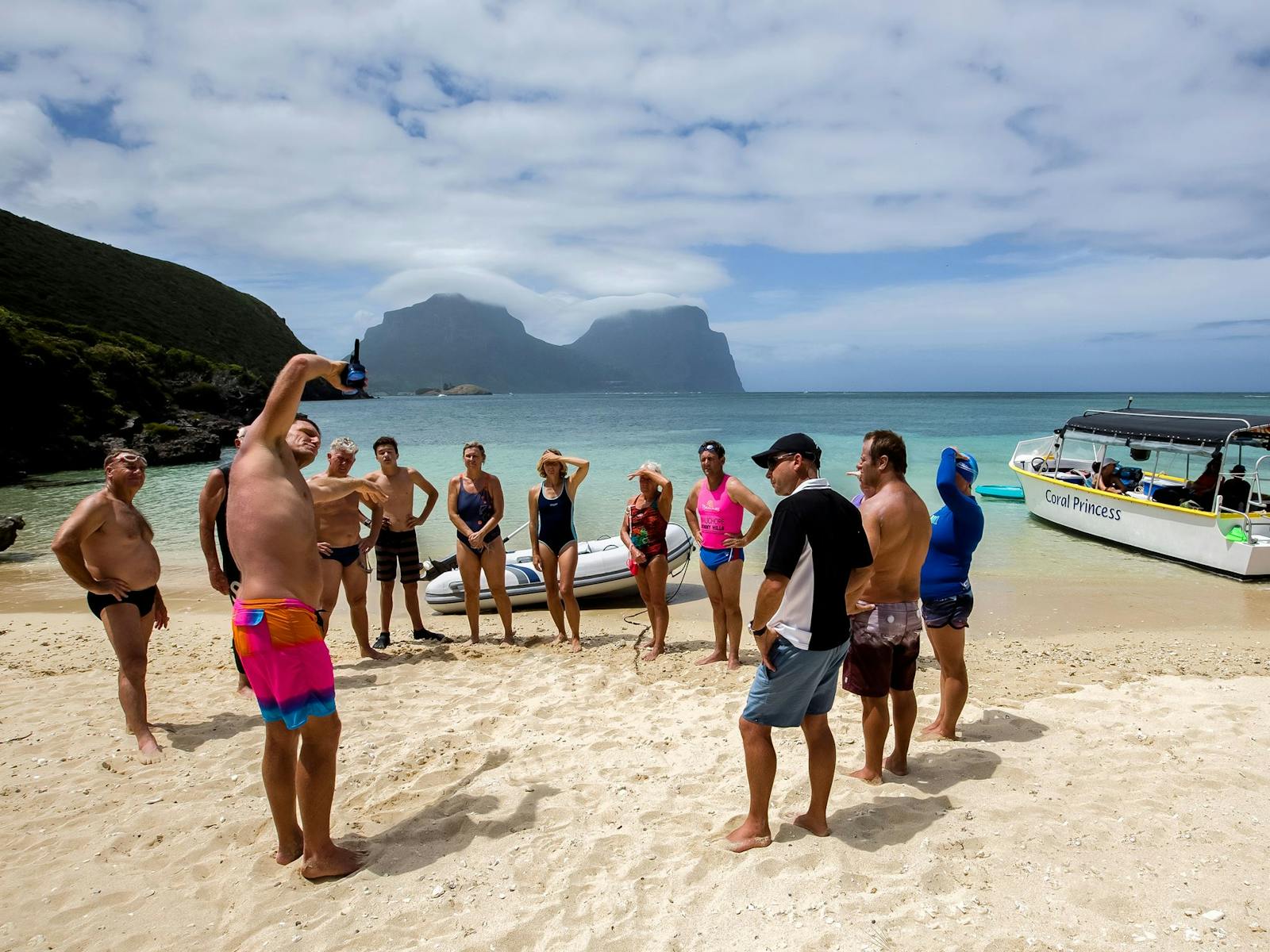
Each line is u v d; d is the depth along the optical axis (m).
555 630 7.88
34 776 4.12
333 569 6.14
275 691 2.90
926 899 2.72
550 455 6.74
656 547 6.44
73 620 8.44
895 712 3.79
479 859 3.17
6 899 3.02
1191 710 4.71
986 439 35.19
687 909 2.76
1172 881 2.76
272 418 3.03
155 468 31.02
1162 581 9.89
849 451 28.48
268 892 3.00
